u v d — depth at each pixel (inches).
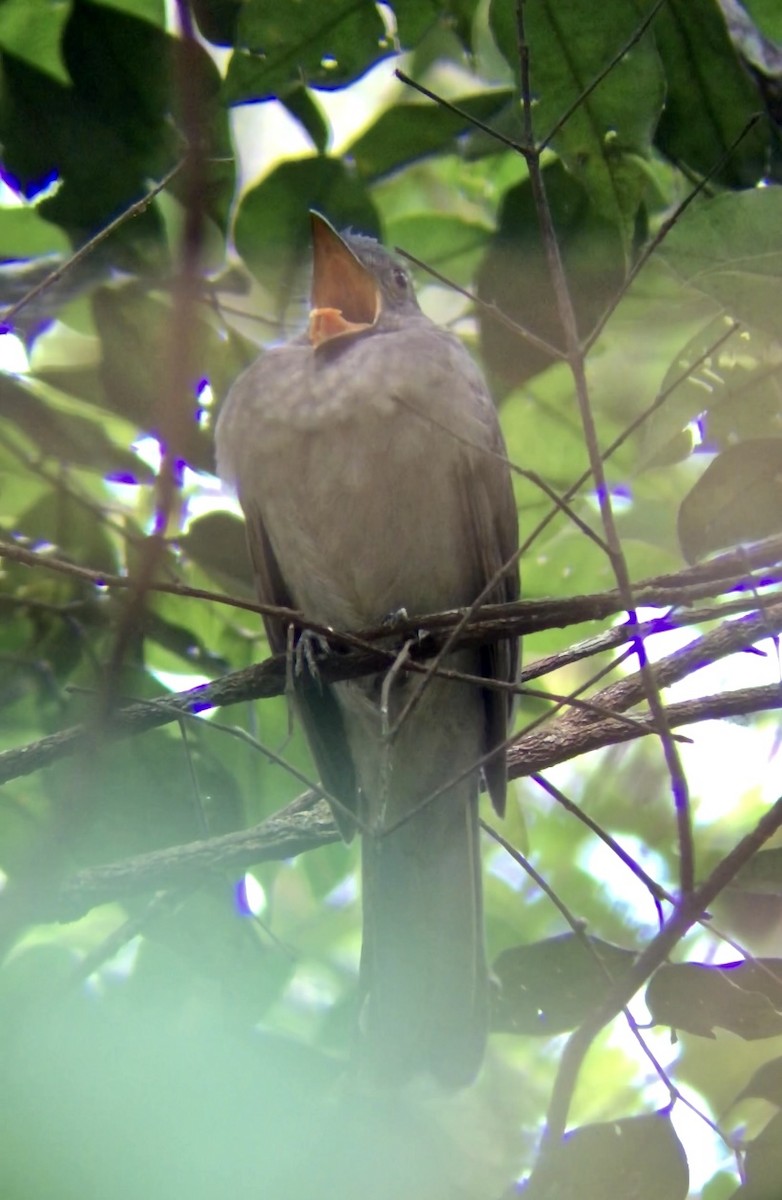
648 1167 244.1
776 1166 241.3
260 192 342.0
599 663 440.1
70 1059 230.5
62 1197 219.5
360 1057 285.6
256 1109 237.9
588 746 303.0
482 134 352.8
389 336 341.7
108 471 359.6
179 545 371.9
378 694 342.0
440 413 330.3
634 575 407.5
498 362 342.6
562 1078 222.2
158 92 332.5
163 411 172.7
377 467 330.6
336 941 470.3
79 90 333.7
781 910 392.8
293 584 348.8
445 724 344.5
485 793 417.7
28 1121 223.3
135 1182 223.0
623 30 297.9
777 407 327.6
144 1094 230.5
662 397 222.2
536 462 395.2
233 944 350.0
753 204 280.5
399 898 321.7
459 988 306.8
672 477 408.8
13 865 348.5
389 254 363.9
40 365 373.7
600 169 305.3
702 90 327.3
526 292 336.5
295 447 333.7
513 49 303.4
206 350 358.0
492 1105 378.0
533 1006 295.9
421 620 284.8
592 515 401.1
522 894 442.3
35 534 376.8
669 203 364.5
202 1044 241.4
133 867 307.7
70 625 373.4
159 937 348.2
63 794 218.5
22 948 402.3
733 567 261.3
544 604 270.8
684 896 219.0
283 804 391.9
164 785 366.0
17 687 375.6
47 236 368.8
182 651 376.8
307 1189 236.4
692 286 290.7
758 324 289.9
